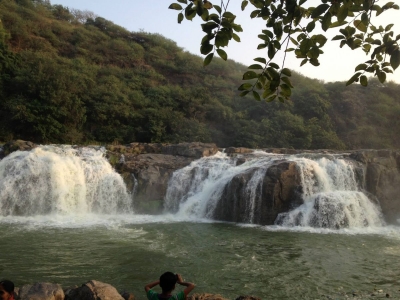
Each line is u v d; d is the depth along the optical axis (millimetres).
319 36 3895
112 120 32500
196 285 8320
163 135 32531
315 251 11445
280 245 12148
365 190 18172
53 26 43688
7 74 29703
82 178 19203
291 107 39344
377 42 3553
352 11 3426
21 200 18000
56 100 28594
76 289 6930
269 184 16594
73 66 36188
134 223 15898
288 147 32250
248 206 16781
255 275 9047
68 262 9773
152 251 11016
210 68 49688
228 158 20859
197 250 11250
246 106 40938
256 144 32219
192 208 18375
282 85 3971
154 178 19656
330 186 18141
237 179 17281
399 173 18984
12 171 18734
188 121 34219
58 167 18719
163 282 4750
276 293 7934
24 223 15258
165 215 18469
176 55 51750
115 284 8266
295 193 16891
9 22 39062
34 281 8312
